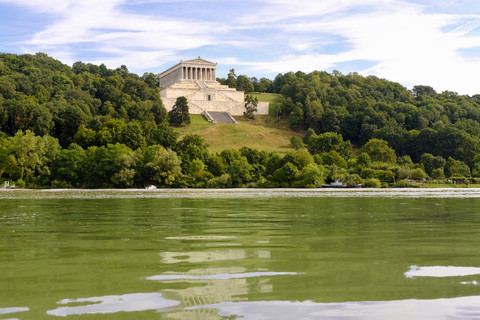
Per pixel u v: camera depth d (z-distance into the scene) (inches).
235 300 421.7
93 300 421.7
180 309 395.5
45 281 493.4
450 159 6451.8
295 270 546.3
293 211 1504.7
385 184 4790.8
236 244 758.5
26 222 1139.3
